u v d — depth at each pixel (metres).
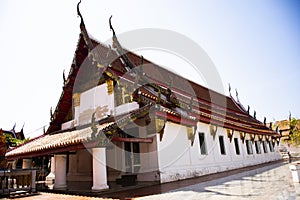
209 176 13.13
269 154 26.88
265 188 7.72
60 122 16.12
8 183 10.09
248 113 31.08
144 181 11.48
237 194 6.90
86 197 8.28
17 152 13.80
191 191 7.96
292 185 8.07
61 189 11.11
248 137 22.67
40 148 11.66
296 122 18.09
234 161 18.34
